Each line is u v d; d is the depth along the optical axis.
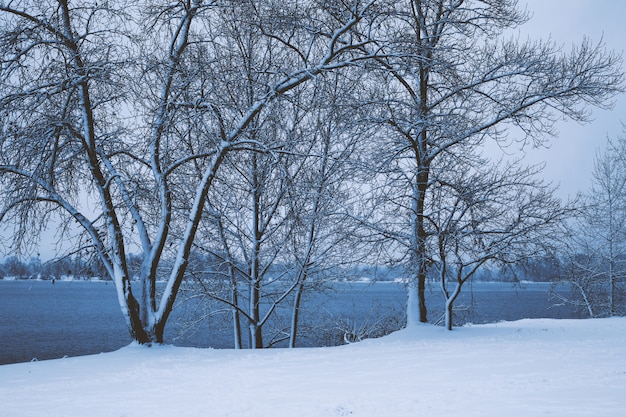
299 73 18.11
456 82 21.67
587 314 39.19
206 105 17.53
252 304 22.69
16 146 15.07
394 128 20.80
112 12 16.98
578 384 8.15
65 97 17.11
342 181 21.23
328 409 7.32
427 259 20.16
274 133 20.58
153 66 17.16
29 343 42.41
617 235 35.66
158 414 7.47
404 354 13.52
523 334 18.52
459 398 7.57
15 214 15.45
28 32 15.76
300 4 19.11
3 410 8.07
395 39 18.69
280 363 12.73
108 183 16.78
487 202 20.64
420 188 20.98
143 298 17.05
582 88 20.14
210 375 11.07
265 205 22.58
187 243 17.39
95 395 9.16
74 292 169.12
